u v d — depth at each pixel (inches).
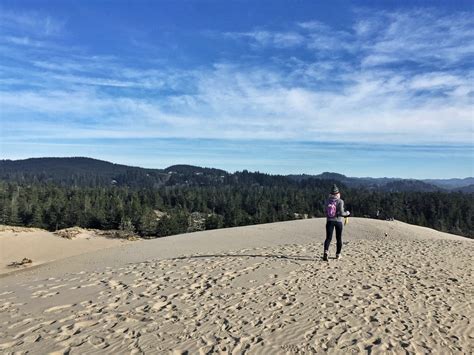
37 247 1406.3
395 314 299.1
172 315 295.1
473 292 366.6
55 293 370.0
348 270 450.9
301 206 4525.1
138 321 282.8
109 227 2974.9
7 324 281.4
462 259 537.3
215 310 305.7
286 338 251.4
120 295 352.2
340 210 501.0
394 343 245.9
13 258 1219.2
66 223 2987.2
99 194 4276.6
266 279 405.7
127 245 920.3
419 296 348.2
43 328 270.8
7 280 557.9
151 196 4781.0
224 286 378.9
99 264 682.2
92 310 309.3
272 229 1067.3
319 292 355.9
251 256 559.5
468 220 3900.1
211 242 880.9
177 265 499.8
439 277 423.2
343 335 256.7
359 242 754.2
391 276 423.8
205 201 4965.6
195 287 377.7
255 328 268.1
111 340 248.5
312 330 264.8
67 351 232.8
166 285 387.5
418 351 236.2
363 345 242.2
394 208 3927.2
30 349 235.8
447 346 244.8
